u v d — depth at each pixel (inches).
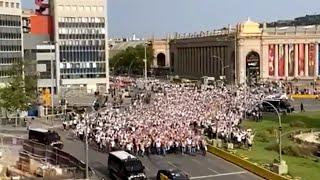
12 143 3144.7
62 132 4370.1
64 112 5403.5
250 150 3521.2
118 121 3964.1
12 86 5147.6
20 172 2640.3
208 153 3467.0
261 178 2805.1
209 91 6264.8
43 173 2522.1
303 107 5910.4
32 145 2970.0
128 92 7381.9
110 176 2869.1
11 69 5994.1
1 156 2878.9
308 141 3818.9
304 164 3122.5
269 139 3986.2
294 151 3442.4
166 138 3457.2
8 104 5022.1
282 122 4817.9
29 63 6240.2
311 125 4675.2
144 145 3398.1
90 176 2539.4
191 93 5989.2
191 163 3179.1
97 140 3636.8
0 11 7071.9
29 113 5344.5
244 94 5895.7
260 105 5334.6
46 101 6333.7
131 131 3619.6
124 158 2760.8
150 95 6387.8
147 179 2758.4
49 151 2829.7
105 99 6505.9
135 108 4904.0
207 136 3858.3
